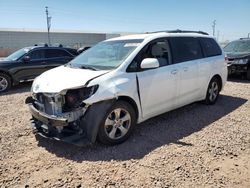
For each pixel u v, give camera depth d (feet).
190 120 16.85
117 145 13.20
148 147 12.94
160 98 15.20
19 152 12.59
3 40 159.33
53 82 12.85
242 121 16.72
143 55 14.42
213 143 13.37
